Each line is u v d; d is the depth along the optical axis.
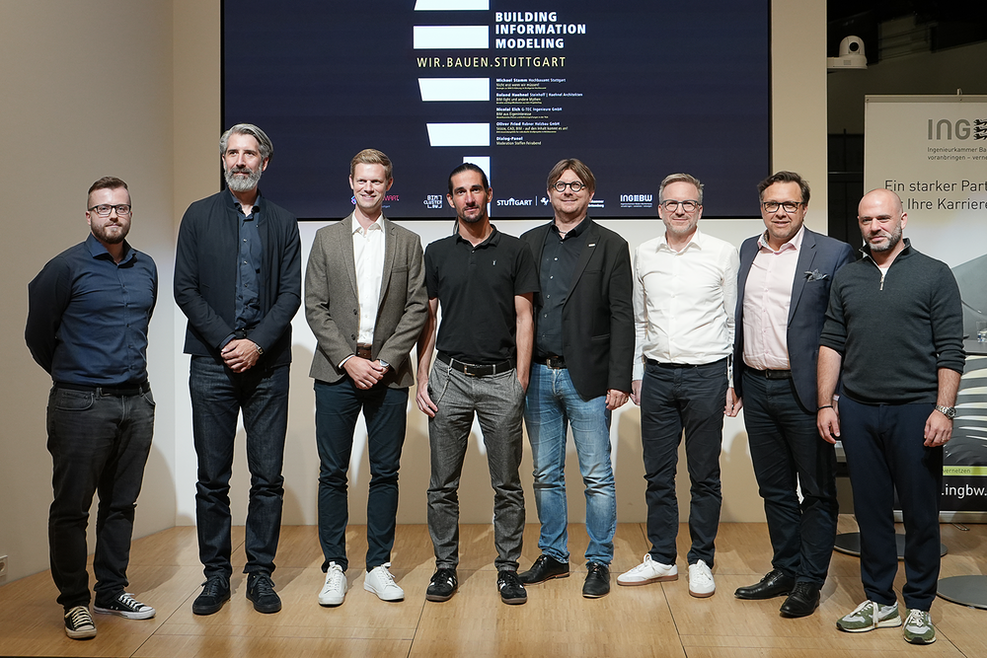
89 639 2.65
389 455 3.09
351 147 4.12
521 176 4.12
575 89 4.11
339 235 3.07
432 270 3.09
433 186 4.12
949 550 3.67
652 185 4.11
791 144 4.10
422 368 3.19
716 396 3.08
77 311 2.69
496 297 2.99
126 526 2.89
